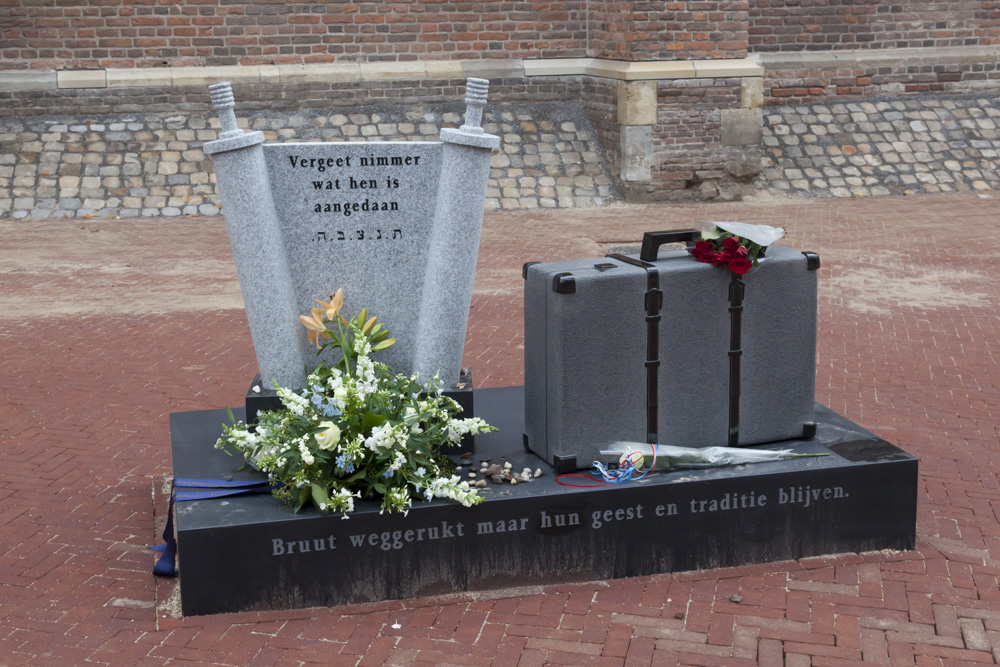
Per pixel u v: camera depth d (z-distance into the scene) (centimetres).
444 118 1497
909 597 412
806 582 426
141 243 1155
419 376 504
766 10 1572
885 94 1628
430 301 496
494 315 872
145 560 454
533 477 437
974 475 538
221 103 466
